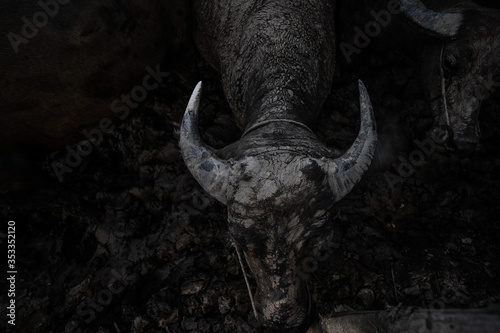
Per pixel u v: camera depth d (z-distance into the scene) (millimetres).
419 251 3275
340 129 3879
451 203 3506
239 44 2869
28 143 3016
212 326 2945
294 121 2154
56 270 3336
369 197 3529
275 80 2414
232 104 2926
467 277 3109
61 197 3402
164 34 3312
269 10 2816
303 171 1823
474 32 2928
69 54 2738
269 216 1864
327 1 3170
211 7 3289
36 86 2711
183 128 2049
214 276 3180
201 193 3561
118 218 3504
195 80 4074
